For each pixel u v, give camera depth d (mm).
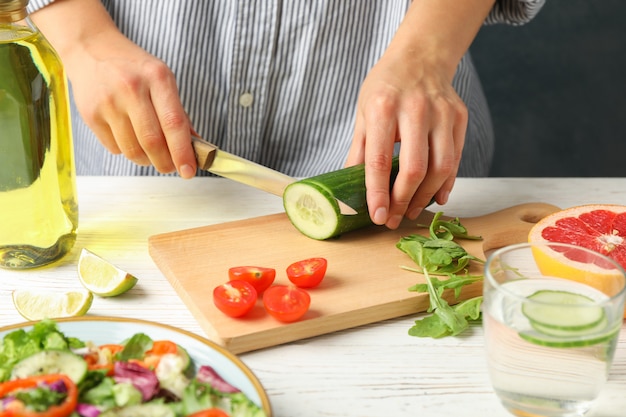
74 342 840
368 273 1085
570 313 803
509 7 1505
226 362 832
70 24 1267
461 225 1206
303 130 1552
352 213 1151
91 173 1621
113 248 1168
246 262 1104
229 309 967
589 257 898
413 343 977
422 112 1172
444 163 1165
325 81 1513
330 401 878
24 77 1010
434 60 1269
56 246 1104
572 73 2668
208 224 1239
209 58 1490
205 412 746
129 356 834
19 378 762
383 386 902
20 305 1011
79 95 1229
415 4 1345
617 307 803
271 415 758
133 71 1183
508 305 817
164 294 1065
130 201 1300
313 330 982
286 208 1173
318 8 1450
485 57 2670
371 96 1190
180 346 850
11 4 985
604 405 871
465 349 965
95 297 1052
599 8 2592
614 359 940
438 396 887
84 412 736
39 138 1041
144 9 1468
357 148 1225
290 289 994
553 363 813
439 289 1025
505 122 2742
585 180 1410
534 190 1369
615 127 2723
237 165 1195
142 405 747
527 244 910
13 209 1061
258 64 1470
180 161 1179
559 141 2750
